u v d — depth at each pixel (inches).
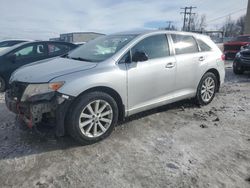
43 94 138.3
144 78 171.6
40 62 179.2
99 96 150.2
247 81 355.6
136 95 170.2
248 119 196.5
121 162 134.0
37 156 139.5
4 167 129.0
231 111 215.5
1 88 293.1
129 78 163.5
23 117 146.1
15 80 153.2
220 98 258.8
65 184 116.2
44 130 146.7
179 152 144.1
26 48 305.7
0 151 144.6
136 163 133.1
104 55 168.7
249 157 139.1
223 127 180.2
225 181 118.0
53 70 151.1
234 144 154.2
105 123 157.9
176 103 232.5
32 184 116.0
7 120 192.7
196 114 205.8
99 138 154.8
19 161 134.5
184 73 200.1
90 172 125.3
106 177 121.3
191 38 213.8
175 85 195.8
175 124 184.9
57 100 137.9
